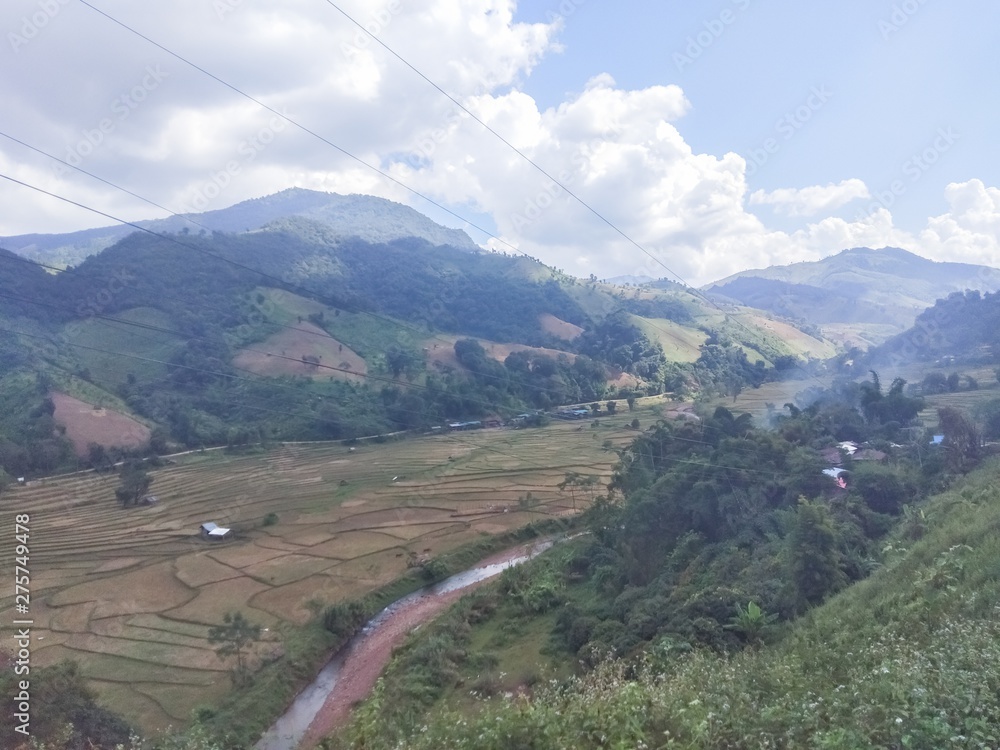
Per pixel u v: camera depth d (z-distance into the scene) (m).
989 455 56.97
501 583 57.91
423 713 37.53
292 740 39.69
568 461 103.69
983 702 12.66
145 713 40.03
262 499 85.12
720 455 61.03
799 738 13.37
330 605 54.97
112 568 63.72
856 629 24.98
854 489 51.84
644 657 28.42
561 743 14.35
